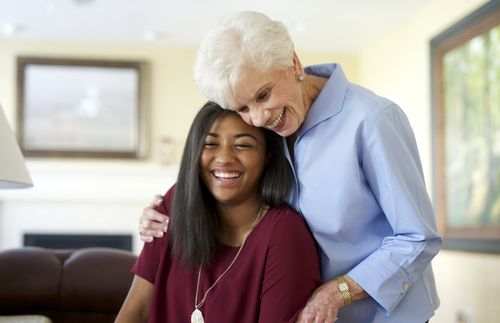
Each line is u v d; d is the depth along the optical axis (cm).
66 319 204
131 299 161
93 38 565
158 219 162
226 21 140
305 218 155
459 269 418
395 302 143
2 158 182
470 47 398
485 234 376
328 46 588
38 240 564
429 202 146
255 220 157
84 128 570
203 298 152
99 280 204
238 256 152
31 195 558
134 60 575
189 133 157
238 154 152
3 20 510
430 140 458
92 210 569
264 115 140
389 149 142
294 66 145
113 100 574
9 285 202
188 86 583
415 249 141
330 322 140
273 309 143
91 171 561
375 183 146
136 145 572
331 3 470
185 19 511
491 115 371
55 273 205
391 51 539
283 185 156
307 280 145
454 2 431
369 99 148
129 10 490
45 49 569
